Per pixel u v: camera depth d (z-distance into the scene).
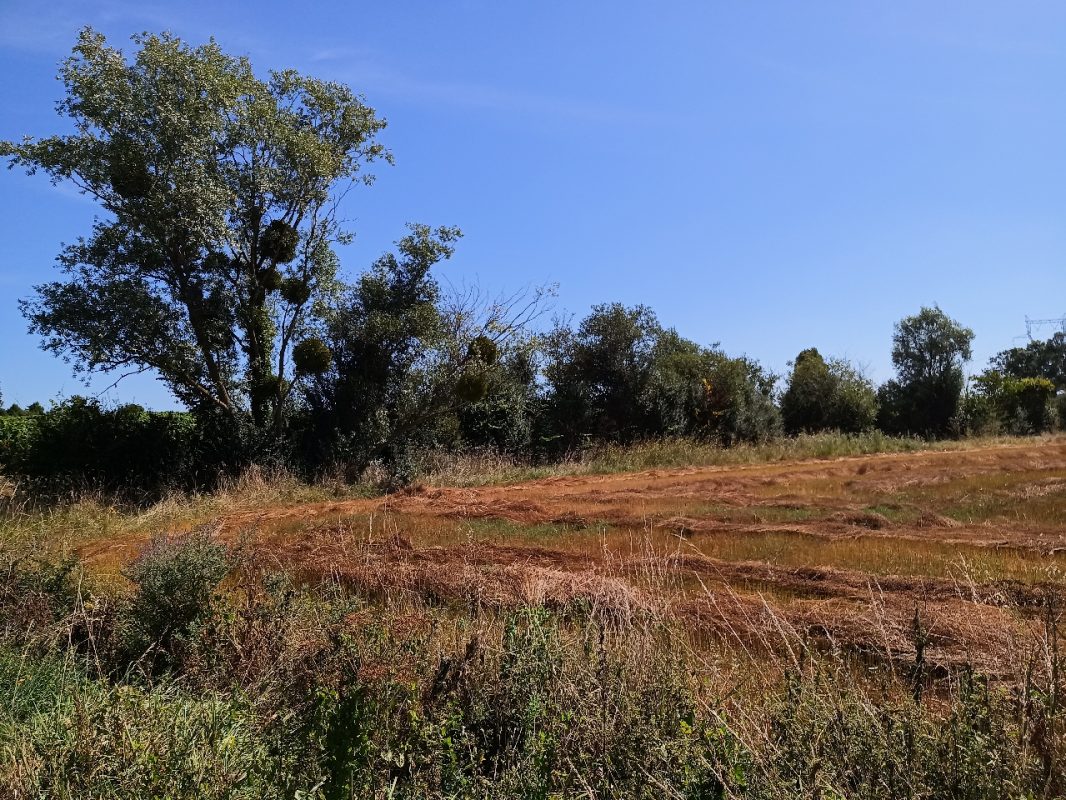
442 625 5.77
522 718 4.20
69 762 3.80
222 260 20.33
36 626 6.55
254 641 5.64
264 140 20.31
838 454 24.89
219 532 12.05
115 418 19.41
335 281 21.89
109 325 18.36
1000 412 38.56
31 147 17.81
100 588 7.70
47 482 17.70
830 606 7.07
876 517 11.66
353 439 20.70
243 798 3.66
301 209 21.16
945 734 3.59
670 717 4.05
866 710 3.87
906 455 23.53
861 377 37.22
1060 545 9.37
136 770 3.66
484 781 3.76
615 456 23.23
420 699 4.43
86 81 17.72
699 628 6.46
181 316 19.95
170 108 18.14
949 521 11.47
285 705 4.86
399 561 9.22
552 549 10.05
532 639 4.69
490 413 23.67
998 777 3.29
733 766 3.55
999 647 5.28
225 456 19.53
